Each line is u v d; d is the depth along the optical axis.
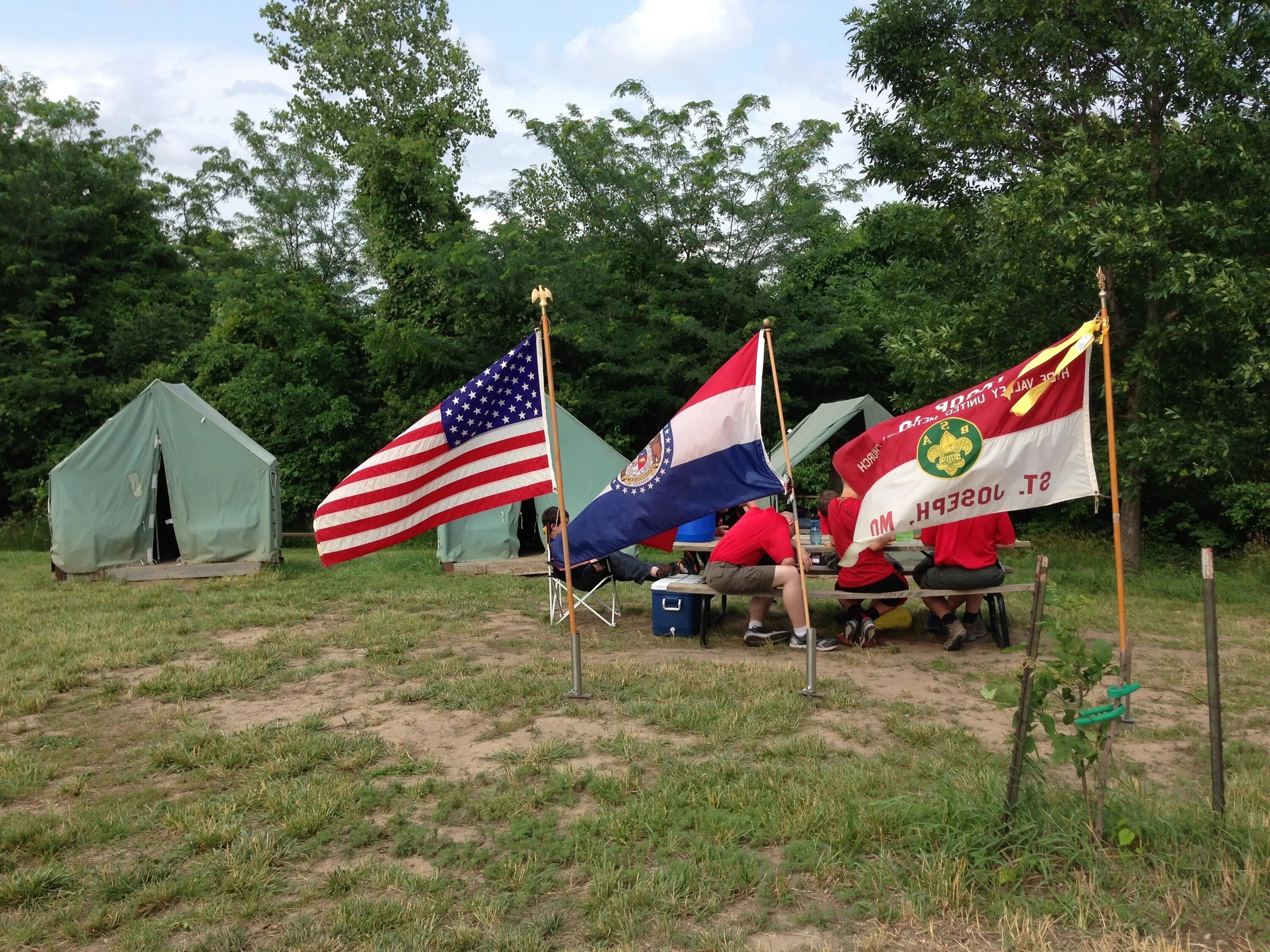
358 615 9.66
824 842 4.07
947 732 5.53
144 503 12.86
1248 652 7.81
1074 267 10.99
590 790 4.75
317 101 23.48
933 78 13.72
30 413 21.55
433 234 20.30
